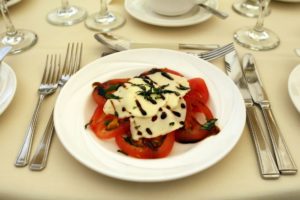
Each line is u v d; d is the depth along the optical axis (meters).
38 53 0.45
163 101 0.32
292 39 0.48
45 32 0.50
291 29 0.51
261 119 0.34
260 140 0.31
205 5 0.53
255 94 0.37
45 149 0.31
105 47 0.46
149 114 0.31
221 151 0.28
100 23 0.52
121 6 0.58
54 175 0.29
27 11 0.56
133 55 0.41
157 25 0.50
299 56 0.44
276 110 0.35
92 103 0.35
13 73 0.38
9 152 0.31
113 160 0.28
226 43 0.48
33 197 0.28
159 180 0.26
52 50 0.46
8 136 0.33
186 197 0.27
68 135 0.30
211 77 0.38
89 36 0.49
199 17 0.51
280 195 0.28
